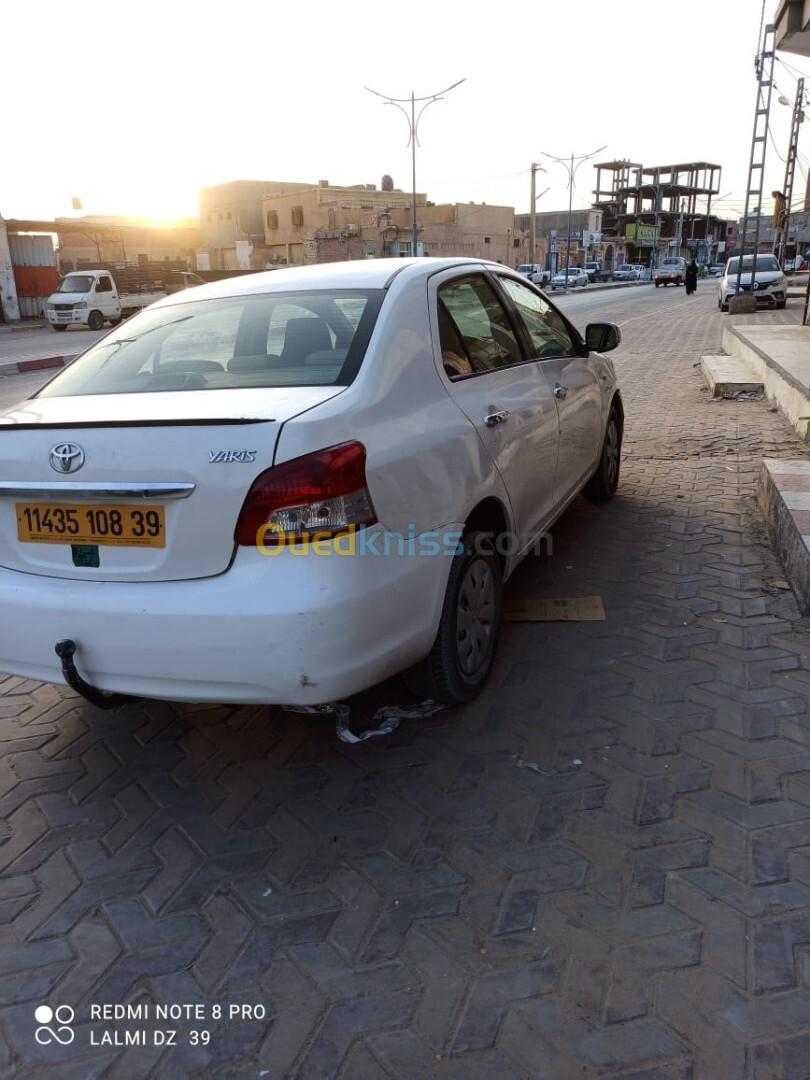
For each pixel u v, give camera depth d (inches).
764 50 786.2
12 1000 80.7
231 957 84.2
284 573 90.2
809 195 974.4
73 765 118.3
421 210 2487.7
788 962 79.6
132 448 92.8
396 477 100.3
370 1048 73.7
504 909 88.0
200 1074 72.6
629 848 95.6
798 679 128.1
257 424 90.2
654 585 165.5
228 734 124.6
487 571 129.3
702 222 4606.3
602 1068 70.5
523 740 117.4
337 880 93.7
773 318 798.5
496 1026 74.9
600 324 191.8
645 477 246.8
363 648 95.4
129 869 97.2
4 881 95.9
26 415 107.8
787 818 99.0
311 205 2556.6
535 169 1983.3
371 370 105.4
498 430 129.1
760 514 204.4
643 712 122.0
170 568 93.9
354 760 115.7
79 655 98.7
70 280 1066.1
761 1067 69.8
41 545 100.5
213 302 131.3
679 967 79.7
